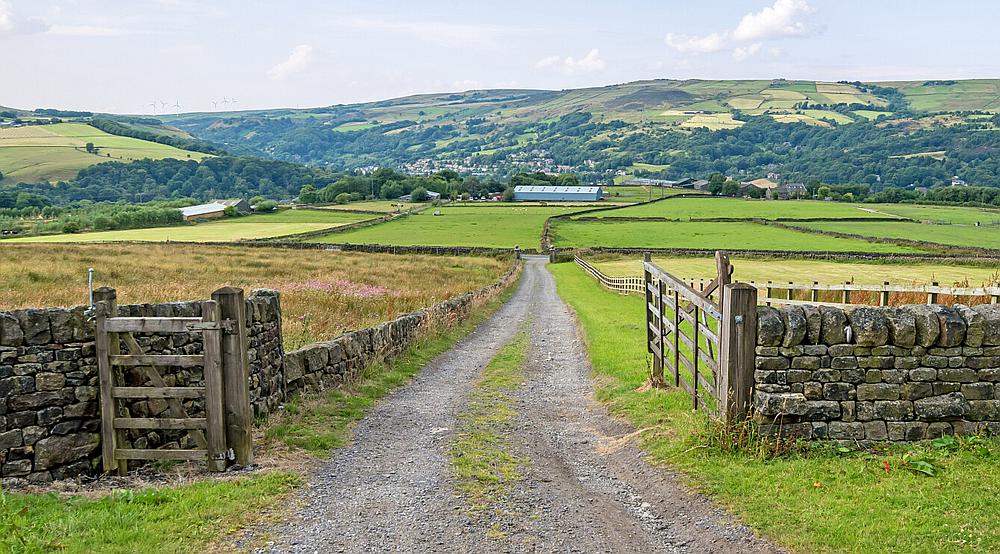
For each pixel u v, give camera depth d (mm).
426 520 6266
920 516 5703
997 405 7055
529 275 60625
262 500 6664
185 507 6348
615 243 87250
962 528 5449
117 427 7434
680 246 82562
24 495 6547
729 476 6773
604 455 8273
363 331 13648
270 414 9781
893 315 7168
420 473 7648
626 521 6223
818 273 51125
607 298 36750
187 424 7508
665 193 187375
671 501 6570
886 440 7105
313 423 9742
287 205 158000
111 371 7387
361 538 5871
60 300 20078
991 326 7031
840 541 5418
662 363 11258
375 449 8695
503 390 12617
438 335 19406
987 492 6016
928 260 60688
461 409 10992
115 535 5672
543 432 9508
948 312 7145
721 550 5531
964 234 90938
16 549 5293
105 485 7105
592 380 13406
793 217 117438
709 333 8383
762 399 7207
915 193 157000
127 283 26781
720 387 7746
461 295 27281
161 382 7562
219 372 7441
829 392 7164
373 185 188500
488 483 7281
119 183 181250
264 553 5555
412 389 12789
